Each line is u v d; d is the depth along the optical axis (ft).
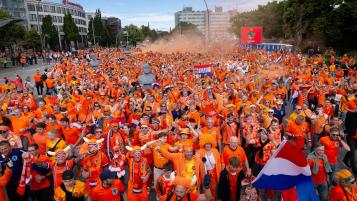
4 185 18.89
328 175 24.40
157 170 23.49
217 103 37.88
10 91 49.34
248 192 18.20
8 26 150.20
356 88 44.52
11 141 23.58
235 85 50.16
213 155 21.58
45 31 299.17
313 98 45.29
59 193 18.03
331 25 168.25
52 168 21.07
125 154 24.99
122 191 18.92
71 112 37.91
